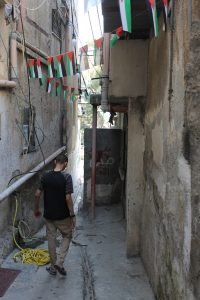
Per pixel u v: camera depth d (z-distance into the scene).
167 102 4.06
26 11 7.28
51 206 5.32
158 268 4.43
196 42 2.98
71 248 6.84
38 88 8.38
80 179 18.61
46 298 4.70
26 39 7.30
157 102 4.85
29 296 4.73
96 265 5.91
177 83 3.51
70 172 14.84
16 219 6.60
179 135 3.36
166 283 3.90
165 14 3.58
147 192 5.64
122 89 6.30
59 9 11.33
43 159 8.61
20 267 5.53
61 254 5.38
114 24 5.57
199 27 2.96
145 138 6.05
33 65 6.99
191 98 3.03
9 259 5.79
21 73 6.85
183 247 3.17
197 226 2.82
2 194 5.52
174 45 3.71
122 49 6.29
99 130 10.45
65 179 5.31
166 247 3.94
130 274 5.54
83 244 7.12
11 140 6.29
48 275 5.37
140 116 6.27
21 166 6.96
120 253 6.54
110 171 10.48
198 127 2.97
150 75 5.71
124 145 9.61
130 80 6.28
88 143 10.50
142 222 6.06
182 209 3.23
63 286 5.06
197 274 2.79
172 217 3.64
